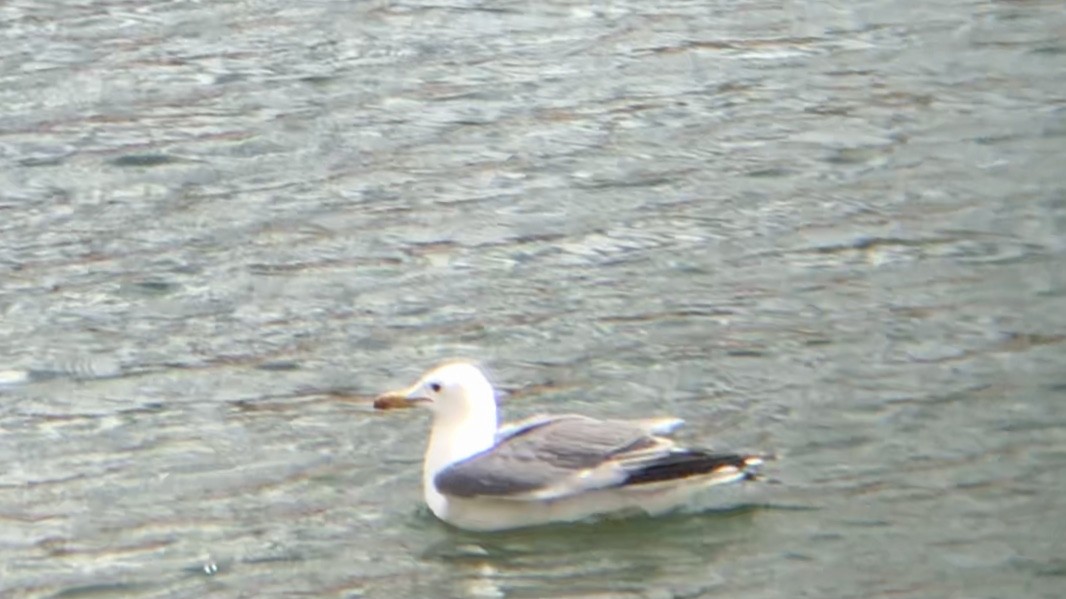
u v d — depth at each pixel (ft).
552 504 47.85
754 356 56.59
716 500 48.96
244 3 83.66
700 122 72.90
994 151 69.56
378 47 79.46
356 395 55.26
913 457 50.83
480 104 74.64
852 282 60.85
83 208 67.26
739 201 66.85
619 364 56.39
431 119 73.46
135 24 81.41
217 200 67.67
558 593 46.01
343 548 47.93
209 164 70.23
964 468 50.21
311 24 81.46
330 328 59.11
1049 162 68.44
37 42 79.71
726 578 46.11
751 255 62.95
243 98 75.20
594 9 83.05
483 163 70.08
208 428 53.62
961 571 45.83
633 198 67.31
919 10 82.02
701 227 65.05
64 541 48.42
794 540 47.42
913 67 76.64
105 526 49.06
